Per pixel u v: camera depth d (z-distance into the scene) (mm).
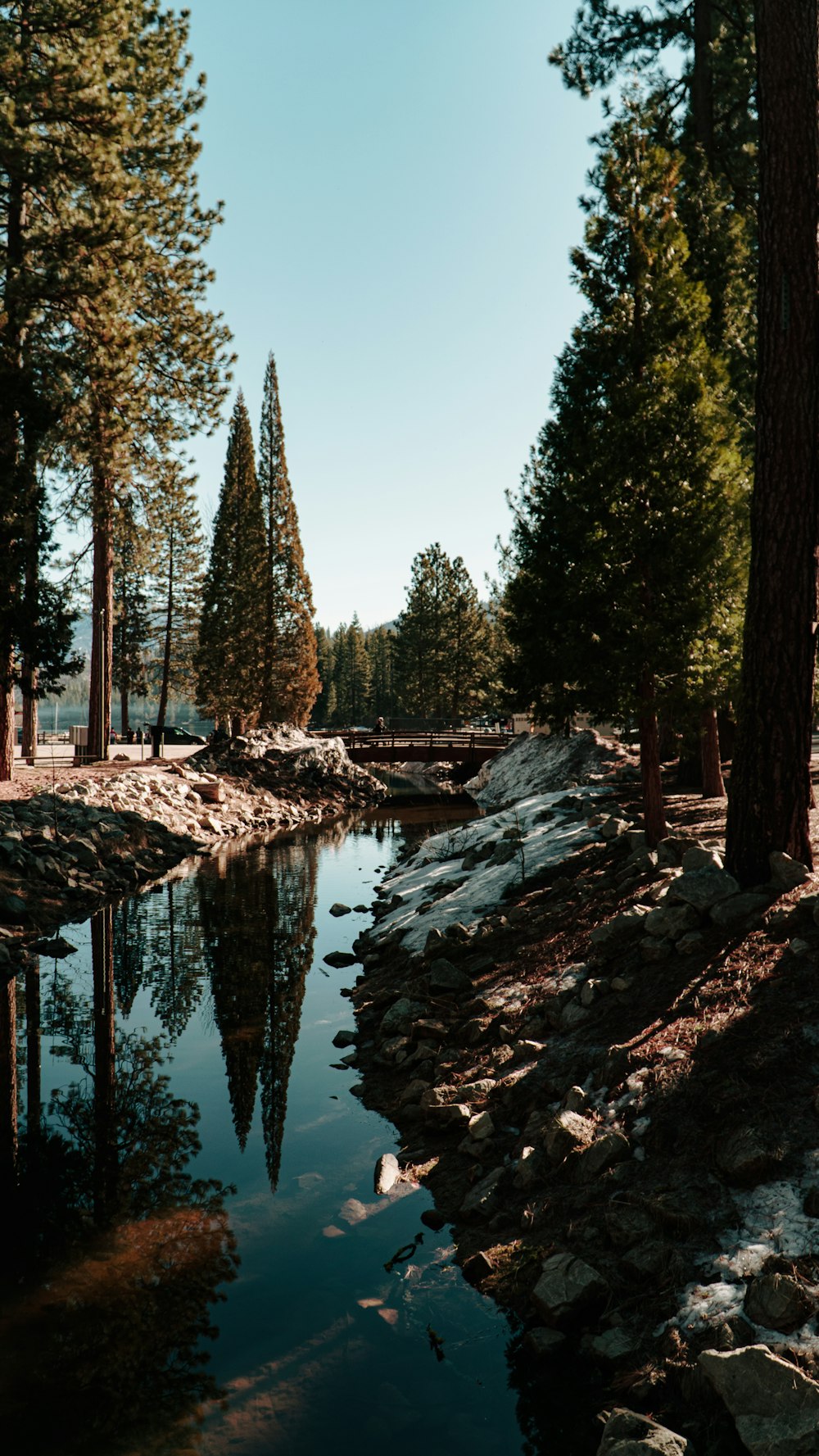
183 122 25656
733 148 17516
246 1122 7570
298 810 35156
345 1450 3850
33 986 11664
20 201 20297
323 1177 6527
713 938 7207
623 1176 5238
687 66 18000
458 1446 3844
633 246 11203
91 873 18406
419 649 79312
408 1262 5355
